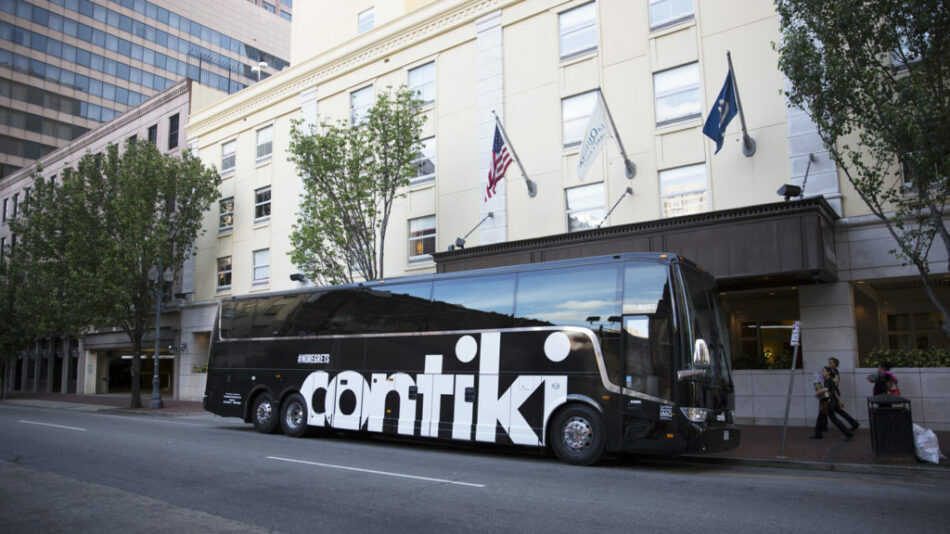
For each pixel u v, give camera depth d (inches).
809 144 639.8
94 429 658.8
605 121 682.8
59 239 1152.2
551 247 716.0
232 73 3026.6
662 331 415.5
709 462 457.4
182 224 1167.6
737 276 592.4
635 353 422.3
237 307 692.7
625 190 743.1
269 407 637.3
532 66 845.2
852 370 604.7
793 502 301.9
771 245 579.5
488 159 865.5
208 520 266.5
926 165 404.5
